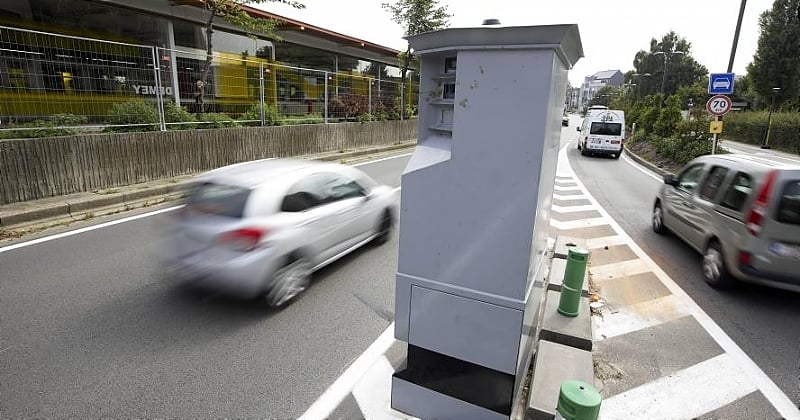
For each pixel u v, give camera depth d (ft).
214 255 13.25
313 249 15.47
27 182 23.59
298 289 14.85
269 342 12.12
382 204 20.17
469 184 7.43
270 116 43.75
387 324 13.29
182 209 14.87
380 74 83.56
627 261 19.49
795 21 113.60
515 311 7.53
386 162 48.32
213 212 14.02
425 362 8.62
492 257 7.54
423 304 8.33
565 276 13.01
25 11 35.45
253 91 45.42
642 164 60.75
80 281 15.37
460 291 7.91
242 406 9.58
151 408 9.42
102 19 39.88
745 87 170.71
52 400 9.53
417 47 7.89
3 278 15.49
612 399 10.20
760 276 14.47
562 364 10.43
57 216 22.85
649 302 15.31
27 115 27.07
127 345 11.68
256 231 13.23
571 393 6.59
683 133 54.54
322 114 53.67
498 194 7.25
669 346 12.46
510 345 7.71
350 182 18.40
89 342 11.73
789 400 10.17
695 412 9.79
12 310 13.28
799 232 13.80
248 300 14.43
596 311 14.60
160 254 16.22
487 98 7.05
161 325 12.75
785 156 78.64
